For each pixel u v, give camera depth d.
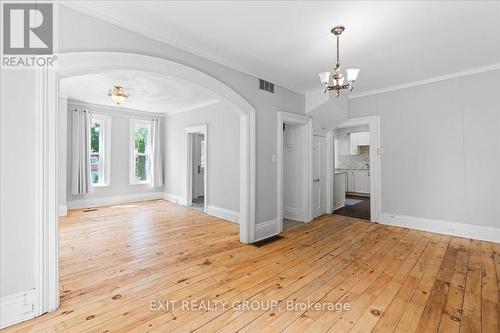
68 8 2.02
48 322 1.80
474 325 1.76
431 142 4.06
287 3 2.05
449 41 2.74
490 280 2.42
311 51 2.96
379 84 4.32
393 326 1.76
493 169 3.53
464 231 3.77
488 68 3.52
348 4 2.06
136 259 2.98
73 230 4.19
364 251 3.25
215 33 2.55
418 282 2.40
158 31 2.50
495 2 2.03
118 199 6.59
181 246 3.45
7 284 1.78
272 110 4.02
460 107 3.78
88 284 2.37
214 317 1.88
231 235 3.98
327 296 2.17
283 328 1.75
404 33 2.55
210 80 3.06
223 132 5.19
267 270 2.69
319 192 5.32
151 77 3.88
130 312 1.93
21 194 1.83
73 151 5.65
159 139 7.19
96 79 4.00
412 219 4.29
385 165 4.60
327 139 5.58
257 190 3.77
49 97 1.93
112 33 2.27
